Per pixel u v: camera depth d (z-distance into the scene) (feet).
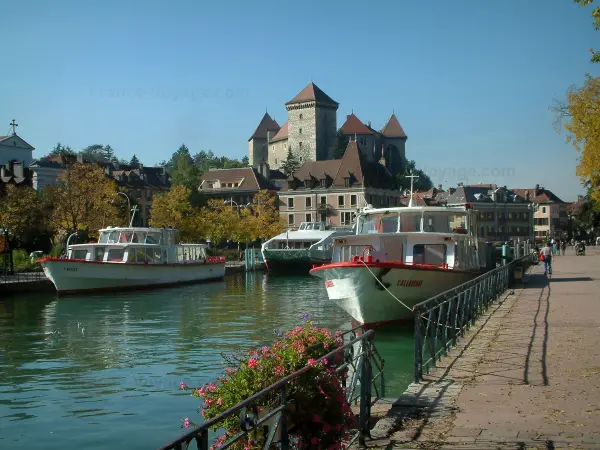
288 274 219.20
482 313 73.72
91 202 223.92
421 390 37.17
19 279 154.92
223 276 200.23
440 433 29.17
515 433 28.63
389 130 641.40
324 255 206.49
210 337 84.58
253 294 149.79
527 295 96.58
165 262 171.01
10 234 219.41
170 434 43.14
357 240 90.12
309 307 120.37
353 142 402.52
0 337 87.76
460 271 87.40
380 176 406.82
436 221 95.40
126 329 93.71
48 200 232.94
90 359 70.54
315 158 577.02
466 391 36.50
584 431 28.60
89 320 104.78
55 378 60.90
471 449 26.84
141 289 162.40
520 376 39.81
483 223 481.87
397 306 81.76
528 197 560.20
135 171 440.04
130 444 41.42
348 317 104.12
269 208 389.19
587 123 93.76
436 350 49.70
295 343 29.01
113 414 48.03
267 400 25.13
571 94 95.30
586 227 303.07
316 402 25.34
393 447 27.58
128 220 243.19
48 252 237.45
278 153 612.70
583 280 125.90
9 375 62.49
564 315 70.38
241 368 27.32
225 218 294.25
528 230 502.79
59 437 43.09
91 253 162.09
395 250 89.86
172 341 81.87
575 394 35.01
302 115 583.17
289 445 22.86
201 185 462.60
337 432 25.67
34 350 77.05
